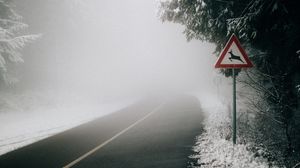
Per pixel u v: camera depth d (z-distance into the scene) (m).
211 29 9.77
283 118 8.16
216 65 8.40
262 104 9.48
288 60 8.97
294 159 7.51
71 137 13.43
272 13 7.99
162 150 9.87
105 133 14.02
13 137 14.83
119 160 9.02
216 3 9.14
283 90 8.45
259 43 9.45
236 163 7.41
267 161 7.47
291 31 8.30
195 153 9.11
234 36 8.40
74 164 8.95
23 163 9.39
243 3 8.97
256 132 9.43
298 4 7.68
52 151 10.82
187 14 10.23
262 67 9.84
